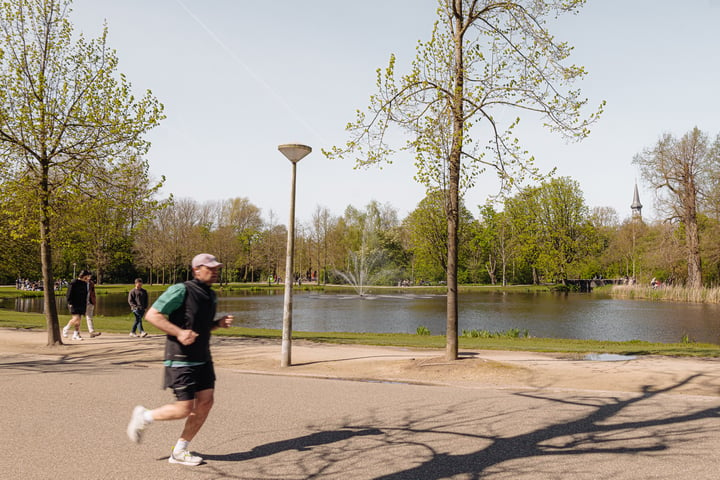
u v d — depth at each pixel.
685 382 9.14
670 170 47.00
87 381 9.38
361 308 38.28
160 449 5.52
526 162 10.56
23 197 13.35
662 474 4.79
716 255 46.22
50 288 14.48
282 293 60.75
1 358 12.48
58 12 13.89
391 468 4.98
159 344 14.88
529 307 38.28
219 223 86.12
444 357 11.09
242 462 5.14
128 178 14.44
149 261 63.78
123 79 14.12
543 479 4.69
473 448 5.59
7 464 5.02
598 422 6.62
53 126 13.52
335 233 81.38
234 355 12.80
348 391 8.67
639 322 27.52
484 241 75.62
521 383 9.31
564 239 60.41
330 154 11.19
